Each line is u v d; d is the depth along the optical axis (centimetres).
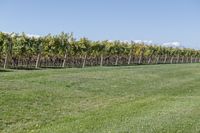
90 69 3681
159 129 1361
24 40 5444
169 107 1870
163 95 2416
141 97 2281
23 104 1728
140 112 1708
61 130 1318
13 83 2245
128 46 8012
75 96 2111
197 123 1491
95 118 1545
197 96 2422
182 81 3334
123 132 1298
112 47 7388
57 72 3112
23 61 5550
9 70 4238
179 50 10662
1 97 1767
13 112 1573
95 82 2708
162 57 9781
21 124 1414
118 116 1598
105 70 3700
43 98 1917
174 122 1490
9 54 5103
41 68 5362
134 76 3331
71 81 2620
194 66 5862
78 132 1288
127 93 2403
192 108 1852
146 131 1324
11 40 5116
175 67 5272
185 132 1343
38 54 5541
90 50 6694
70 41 6225
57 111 1691
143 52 8706
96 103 1969
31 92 1997
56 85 2391
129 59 8062
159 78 3416
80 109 1775
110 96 2238
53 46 5928
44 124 1437
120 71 3694
